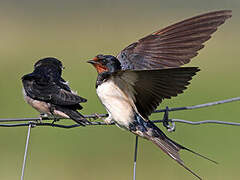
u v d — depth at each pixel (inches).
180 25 310.2
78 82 685.3
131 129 301.4
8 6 1299.2
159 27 1135.0
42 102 310.7
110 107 296.8
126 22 1184.8
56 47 909.2
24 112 599.5
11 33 1010.1
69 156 524.7
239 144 547.8
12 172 494.3
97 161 521.0
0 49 871.1
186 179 494.3
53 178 487.2
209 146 543.2
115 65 307.9
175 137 561.3
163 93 265.4
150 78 261.1
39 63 343.9
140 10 1344.7
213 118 598.2
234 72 797.2
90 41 968.9
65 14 1257.4
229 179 491.5
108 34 1042.7
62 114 307.0
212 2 1435.8
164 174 499.8
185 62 305.9
